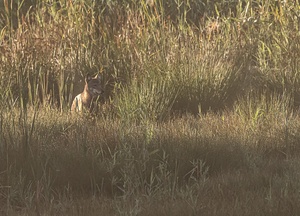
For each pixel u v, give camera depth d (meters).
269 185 12.03
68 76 20.84
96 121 16.56
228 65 20.39
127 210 10.43
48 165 12.46
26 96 20.02
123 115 16.66
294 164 13.39
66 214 10.69
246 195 11.26
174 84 19.19
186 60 20.42
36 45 21.27
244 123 16.05
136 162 12.62
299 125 15.97
